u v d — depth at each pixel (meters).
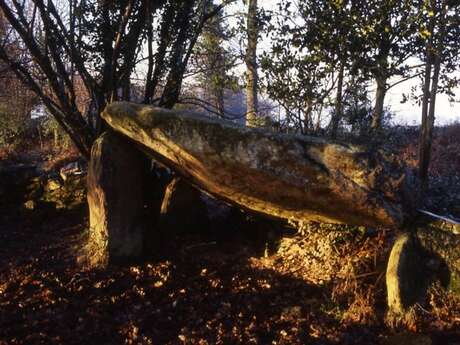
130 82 9.66
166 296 5.85
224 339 4.84
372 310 5.16
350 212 5.50
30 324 5.26
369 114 7.98
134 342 4.89
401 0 7.03
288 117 8.03
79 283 6.20
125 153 6.88
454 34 8.12
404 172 5.30
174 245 7.46
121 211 6.80
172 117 5.66
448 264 5.24
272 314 5.35
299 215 6.41
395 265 5.22
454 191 8.84
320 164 5.24
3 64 12.10
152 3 8.67
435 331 4.69
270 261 6.84
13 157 15.89
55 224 8.91
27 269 6.82
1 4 7.56
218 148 5.47
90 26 8.76
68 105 8.53
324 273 6.15
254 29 8.05
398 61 7.62
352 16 7.17
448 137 14.98
